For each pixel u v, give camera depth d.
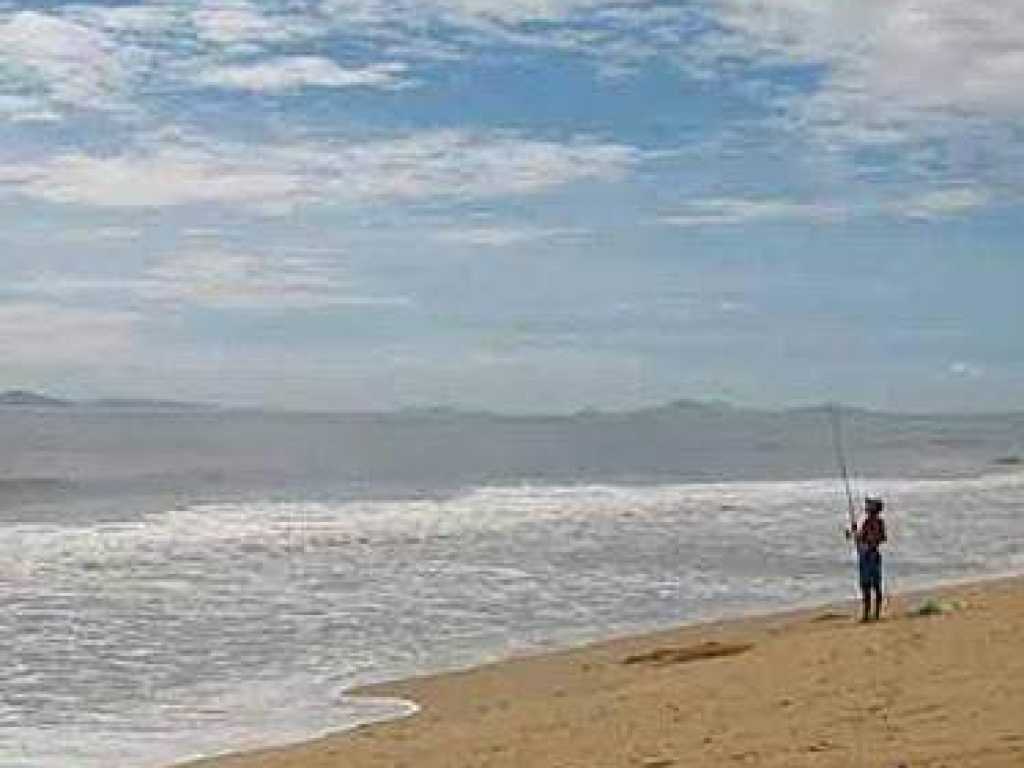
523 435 143.12
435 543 42.12
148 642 26.41
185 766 17.97
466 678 23.55
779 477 80.62
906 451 122.50
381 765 16.64
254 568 36.16
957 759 12.43
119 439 104.31
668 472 84.94
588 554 40.00
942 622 22.05
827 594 32.91
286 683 23.19
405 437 128.38
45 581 33.44
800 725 15.25
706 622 28.80
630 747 15.45
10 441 97.25
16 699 21.91
